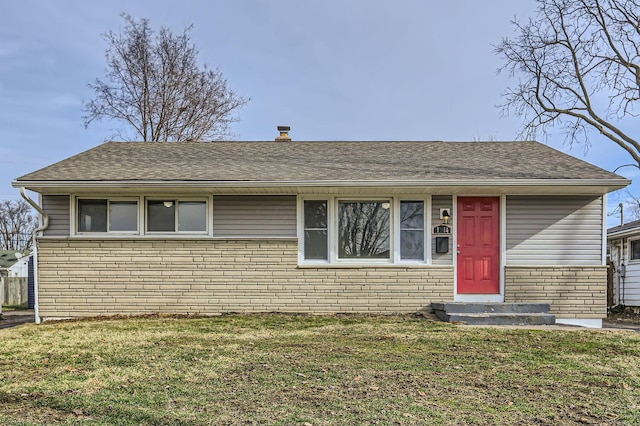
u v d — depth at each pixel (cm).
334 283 976
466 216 995
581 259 976
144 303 973
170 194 988
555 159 1082
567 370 538
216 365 546
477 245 991
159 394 438
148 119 2506
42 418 377
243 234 986
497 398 436
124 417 379
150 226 991
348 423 368
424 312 970
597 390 464
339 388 460
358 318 920
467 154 1159
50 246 971
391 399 427
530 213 985
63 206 984
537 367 551
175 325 836
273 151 1210
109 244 974
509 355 611
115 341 690
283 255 980
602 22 1670
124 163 1059
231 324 845
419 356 599
